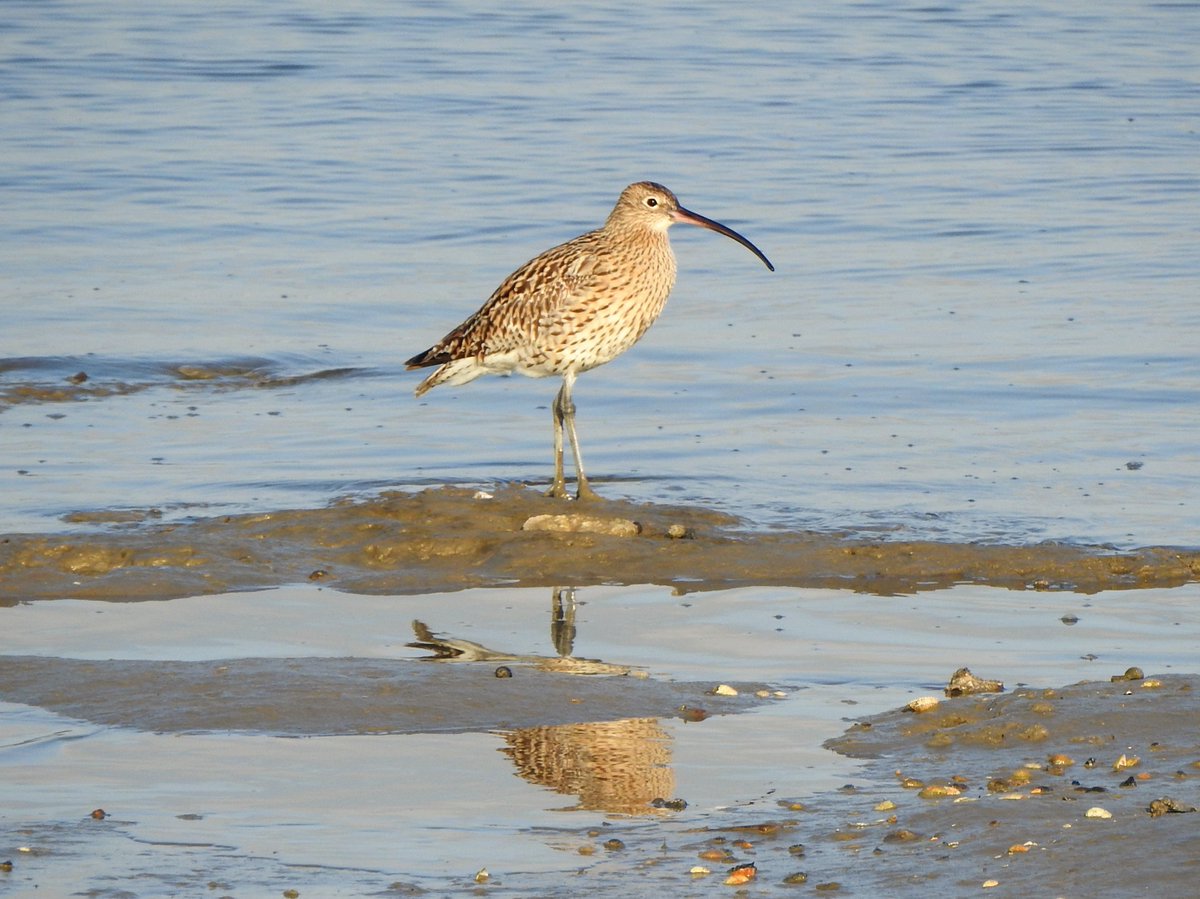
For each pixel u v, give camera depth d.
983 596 12.65
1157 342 20.47
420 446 16.92
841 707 10.27
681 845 8.19
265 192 29.98
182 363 20.17
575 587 12.96
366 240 26.62
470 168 31.97
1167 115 37.91
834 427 17.36
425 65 43.53
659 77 42.09
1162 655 11.25
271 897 7.61
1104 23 52.12
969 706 10.01
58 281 24.00
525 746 9.62
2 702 10.34
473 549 13.69
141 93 39.31
